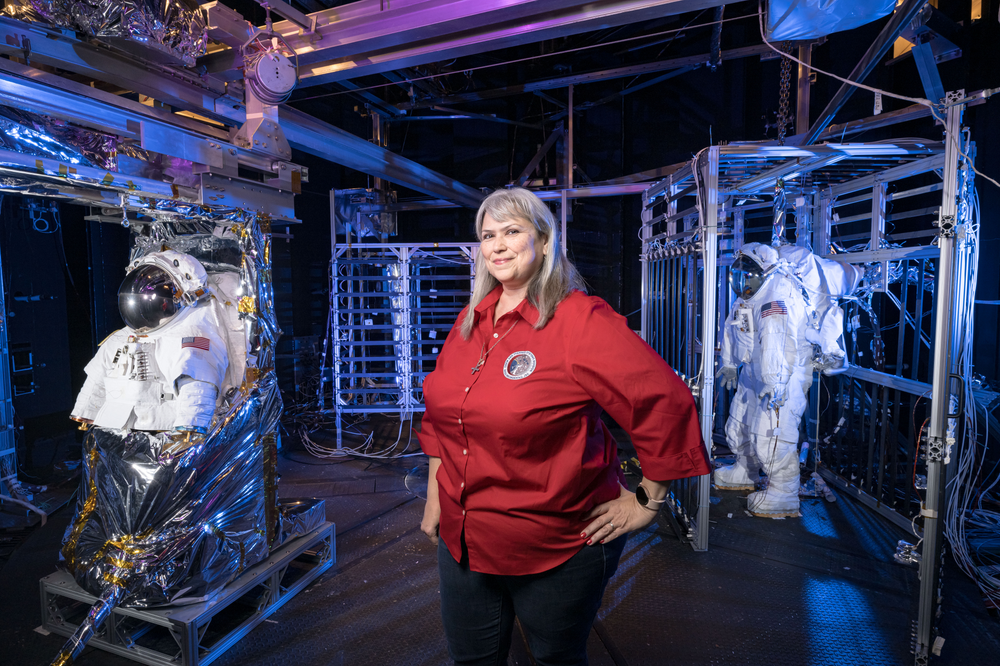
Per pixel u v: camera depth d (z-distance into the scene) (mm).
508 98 7094
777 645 2385
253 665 2264
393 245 5516
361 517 3799
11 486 3732
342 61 2863
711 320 3211
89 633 2055
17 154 1765
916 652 2229
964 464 2844
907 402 4855
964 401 2342
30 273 4293
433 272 7488
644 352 1163
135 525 2213
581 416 1188
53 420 4469
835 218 4223
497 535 1225
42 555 3164
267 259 2670
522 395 1147
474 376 1242
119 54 2219
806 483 4090
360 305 6387
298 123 3789
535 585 1262
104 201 2154
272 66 2568
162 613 2213
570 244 6953
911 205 4891
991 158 3996
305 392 6945
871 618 2578
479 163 7277
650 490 1212
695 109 6230
